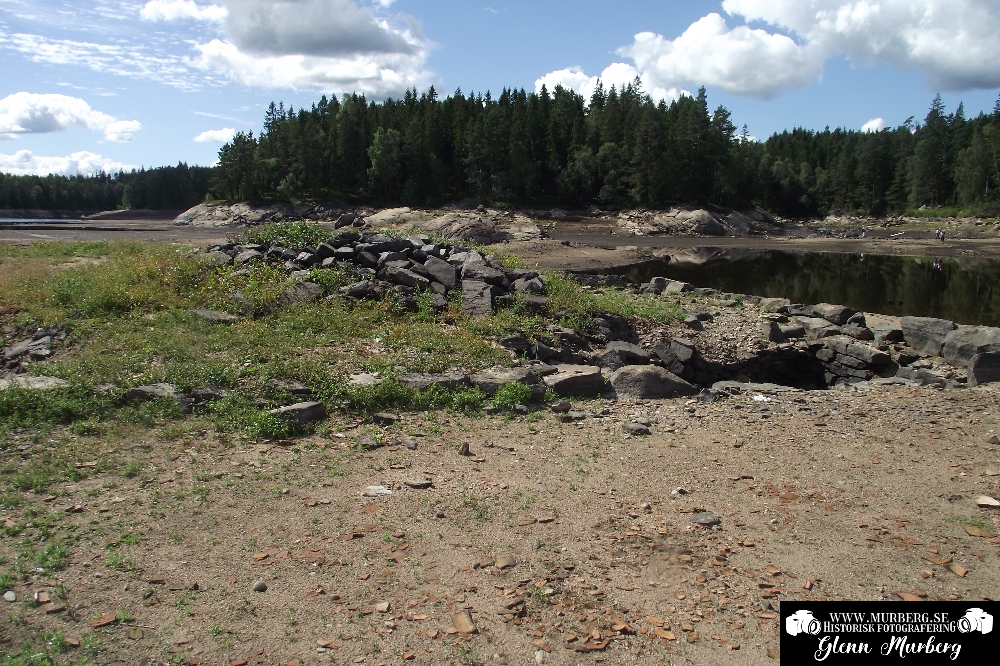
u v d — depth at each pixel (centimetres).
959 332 1431
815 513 625
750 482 698
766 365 1525
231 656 400
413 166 8288
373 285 1440
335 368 972
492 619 447
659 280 2256
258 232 1769
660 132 8006
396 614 447
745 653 425
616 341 1394
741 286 3219
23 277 1417
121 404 796
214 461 677
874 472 731
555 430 844
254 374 909
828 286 3238
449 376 957
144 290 1284
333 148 8744
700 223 7000
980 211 7638
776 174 10150
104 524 541
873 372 1470
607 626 447
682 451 787
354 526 561
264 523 558
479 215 7056
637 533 573
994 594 500
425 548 532
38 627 416
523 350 1234
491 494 638
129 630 416
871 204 9825
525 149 8094
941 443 834
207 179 11425
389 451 736
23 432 716
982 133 8575
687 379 1402
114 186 12938
